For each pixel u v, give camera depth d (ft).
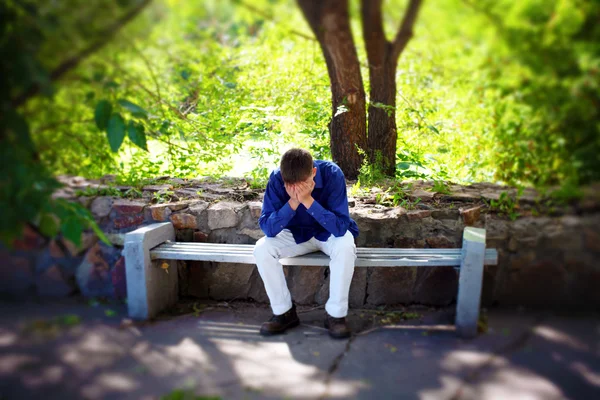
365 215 9.75
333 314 8.54
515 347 7.94
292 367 7.41
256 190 11.13
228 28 15.11
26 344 8.01
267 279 8.63
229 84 14.26
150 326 8.86
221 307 9.91
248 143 13.21
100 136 10.84
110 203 10.28
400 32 11.76
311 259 8.73
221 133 12.62
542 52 11.95
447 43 14.08
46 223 8.21
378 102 12.15
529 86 12.37
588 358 7.50
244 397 6.56
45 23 8.31
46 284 10.12
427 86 14.70
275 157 12.26
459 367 7.32
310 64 14.14
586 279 9.34
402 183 11.32
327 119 13.48
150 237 9.07
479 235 8.31
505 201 9.78
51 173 9.00
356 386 6.84
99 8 9.20
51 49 8.76
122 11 9.41
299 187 8.22
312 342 8.30
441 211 9.73
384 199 10.47
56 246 10.05
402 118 13.74
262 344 8.23
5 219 7.80
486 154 12.62
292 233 8.91
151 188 11.05
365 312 9.52
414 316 9.27
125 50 10.36
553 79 11.84
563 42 11.82
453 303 9.66
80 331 8.54
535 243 9.51
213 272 10.18
